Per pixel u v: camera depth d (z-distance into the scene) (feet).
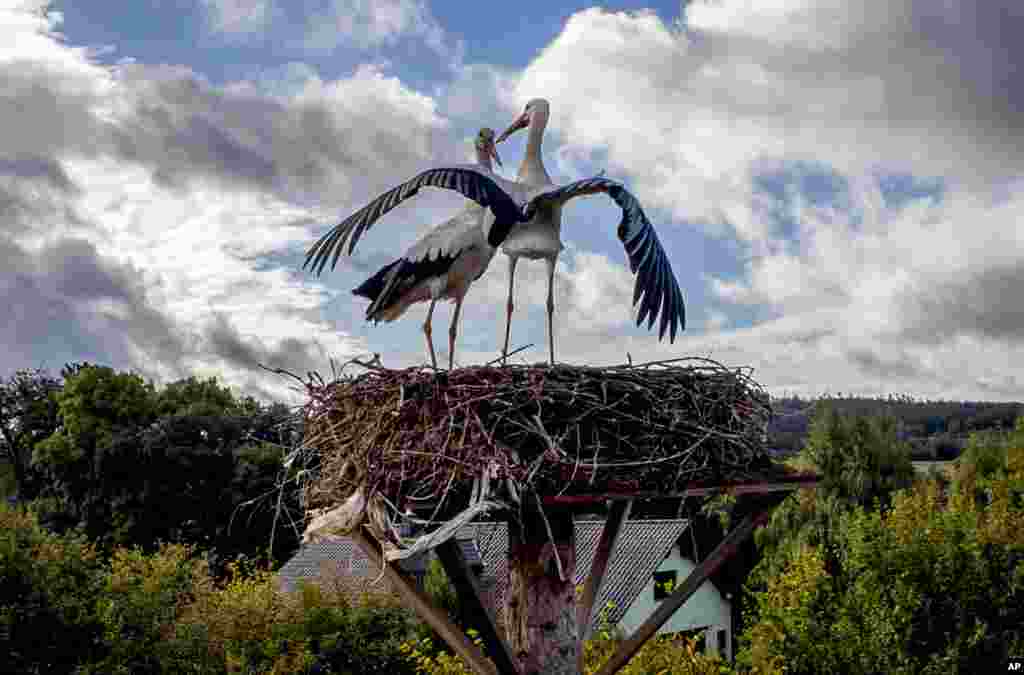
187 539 128.67
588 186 17.70
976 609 51.60
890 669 49.34
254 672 56.70
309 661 57.11
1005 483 93.25
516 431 17.07
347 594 64.80
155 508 132.26
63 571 52.65
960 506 62.44
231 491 125.59
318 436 19.27
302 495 20.17
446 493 15.98
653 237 16.51
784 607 51.90
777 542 106.11
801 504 110.42
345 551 87.40
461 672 36.37
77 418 139.23
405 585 19.70
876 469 112.27
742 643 56.29
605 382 17.75
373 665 59.52
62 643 48.93
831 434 115.44
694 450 18.30
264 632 60.29
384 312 21.65
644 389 18.08
